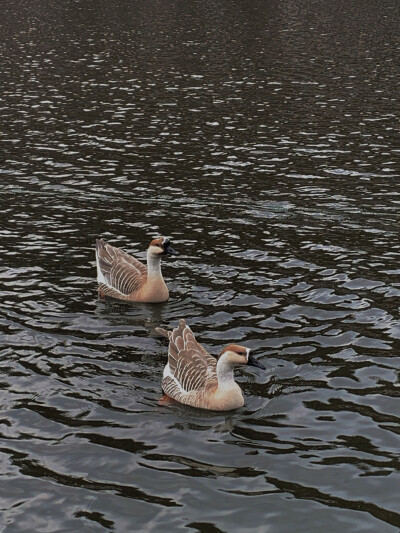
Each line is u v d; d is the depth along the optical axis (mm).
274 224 22969
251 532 10492
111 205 24578
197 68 46938
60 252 20688
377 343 15680
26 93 40688
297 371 14664
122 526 10648
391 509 10938
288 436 12672
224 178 27359
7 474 11734
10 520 10766
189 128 34188
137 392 14062
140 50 52656
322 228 22625
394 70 46250
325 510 10922
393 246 21250
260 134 33188
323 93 40719
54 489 11422
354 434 12711
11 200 24938
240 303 17547
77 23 64625
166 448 12391
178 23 64438
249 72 45844
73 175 27562
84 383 14305
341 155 30156
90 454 12234
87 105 38250
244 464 11969
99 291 18172
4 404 13586
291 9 72312
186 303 17578
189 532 10516
